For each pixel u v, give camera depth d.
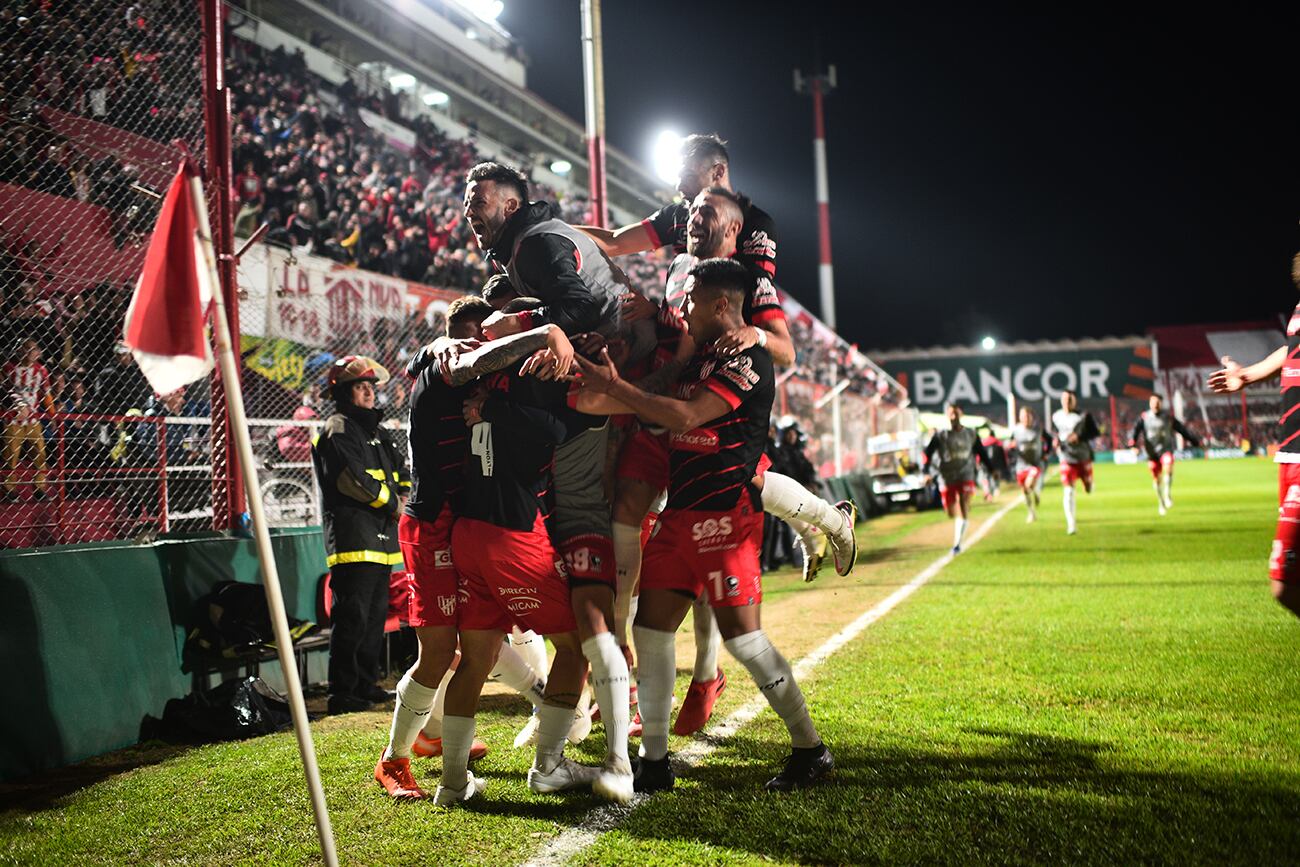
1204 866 2.99
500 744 4.95
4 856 3.59
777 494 4.35
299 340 10.34
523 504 3.87
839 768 4.13
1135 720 4.70
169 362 2.97
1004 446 34.34
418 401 4.09
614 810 3.75
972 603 8.64
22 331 7.06
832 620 8.22
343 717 5.96
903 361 57.53
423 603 4.04
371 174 17.33
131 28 7.87
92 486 7.43
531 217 4.14
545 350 3.61
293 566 7.01
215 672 6.08
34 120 7.21
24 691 4.85
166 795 4.26
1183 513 17.31
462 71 28.75
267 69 17.50
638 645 4.00
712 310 3.87
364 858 3.40
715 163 4.51
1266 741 4.28
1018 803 3.58
